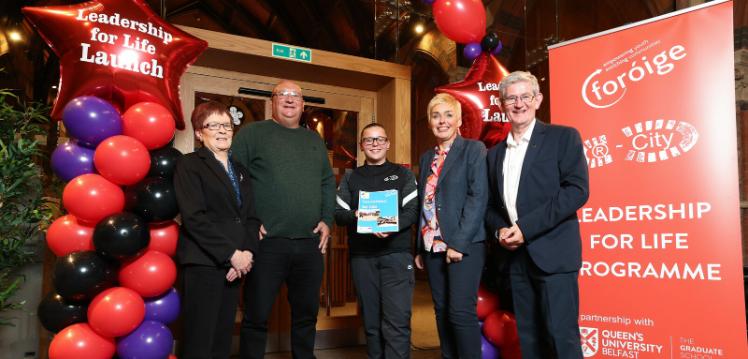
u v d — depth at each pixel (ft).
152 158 6.95
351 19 12.62
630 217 8.08
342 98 13.00
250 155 7.98
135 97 7.11
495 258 7.43
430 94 23.13
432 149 8.28
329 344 11.87
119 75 6.94
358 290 8.20
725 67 7.36
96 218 6.45
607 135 8.38
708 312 7.32
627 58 8.22
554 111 8.99
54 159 6.76
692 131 7.57
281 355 11.04
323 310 12.03
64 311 6.33
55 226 6.68
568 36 19.40
